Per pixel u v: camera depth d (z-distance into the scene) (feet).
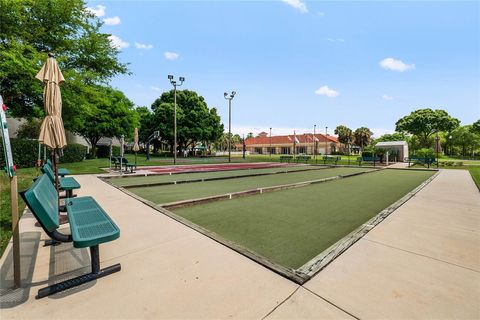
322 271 8.68
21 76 34.53
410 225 13.89
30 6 36.11
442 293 7.35
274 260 10.03
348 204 20.72
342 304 6.80
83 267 8.93
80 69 44.11
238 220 15.88
